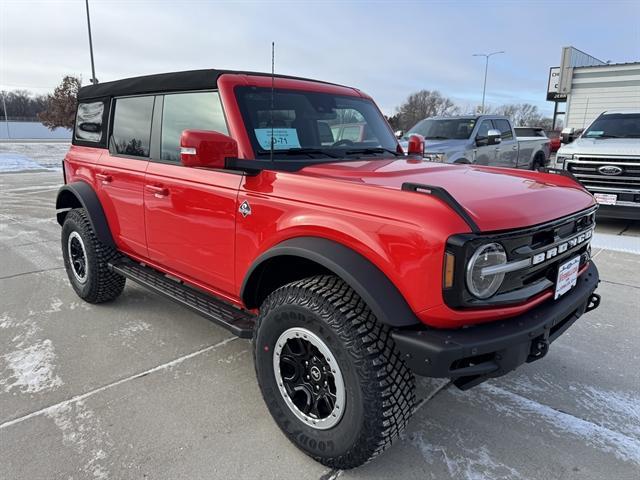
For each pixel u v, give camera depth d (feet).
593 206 8.57
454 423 8.70
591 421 8.78
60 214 14.75
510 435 8.38
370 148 11.00
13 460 7.57
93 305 14.03
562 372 10.50
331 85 11.41
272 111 8.45
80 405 9.06
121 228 12.07
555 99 77.66
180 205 9.77
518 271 6.75
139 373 10.27
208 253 9.33
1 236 22.75
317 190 7.39
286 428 7.82
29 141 163.32
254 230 8.18
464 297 6.11
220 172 8.91
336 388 6.95
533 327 6.69
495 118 33.19
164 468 7.47
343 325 6.68
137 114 11.48
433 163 10.12
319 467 7.55
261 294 8.68
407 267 6.31
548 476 7.40
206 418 8.73
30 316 13.20
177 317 13.24
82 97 14.11
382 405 6.57
